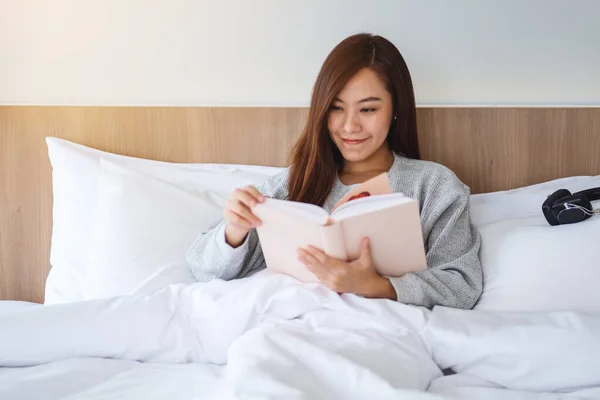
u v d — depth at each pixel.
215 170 1.63
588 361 0.94
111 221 1.44
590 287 1.13
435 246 1.26
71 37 1.75
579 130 1.61
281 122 1.67
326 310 1.08
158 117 1.69
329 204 1.37
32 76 1.75
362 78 1.28
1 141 1.72
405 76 1.36
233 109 1.68
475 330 1.01
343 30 1.69
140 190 1.47
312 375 0.87
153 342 1.08
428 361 0.98
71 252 1.55
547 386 0.95
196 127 1.69
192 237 1.43
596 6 1.64
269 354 0.88
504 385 0.97
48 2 1.74
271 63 1.72
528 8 1.65
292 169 1.40
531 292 1.15
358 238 1.09
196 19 1.72
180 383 0.95
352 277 1.09
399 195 1.10
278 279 1.13
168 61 1.74
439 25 1.67
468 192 1.36
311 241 1.10
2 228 1.74
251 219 1.15
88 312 1.08
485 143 1.62
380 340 0.97
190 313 1.11
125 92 1.75
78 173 1.61
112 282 1.36
